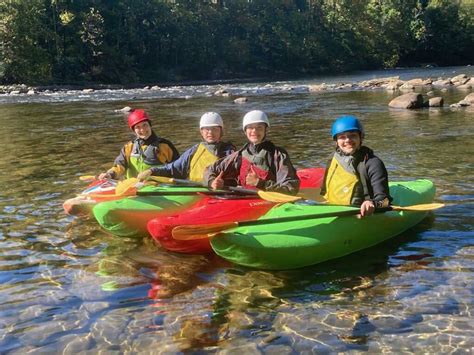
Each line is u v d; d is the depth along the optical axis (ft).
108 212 16.62
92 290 13.00
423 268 13.85
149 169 19.19
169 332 10.93
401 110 53.93
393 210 16.44
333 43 217.77
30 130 46.55
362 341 10.41
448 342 10.27
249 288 13.02
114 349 10.34
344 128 15.60
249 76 200.85
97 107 71.77
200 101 77.30
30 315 11.76
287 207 15.71
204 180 17.67
